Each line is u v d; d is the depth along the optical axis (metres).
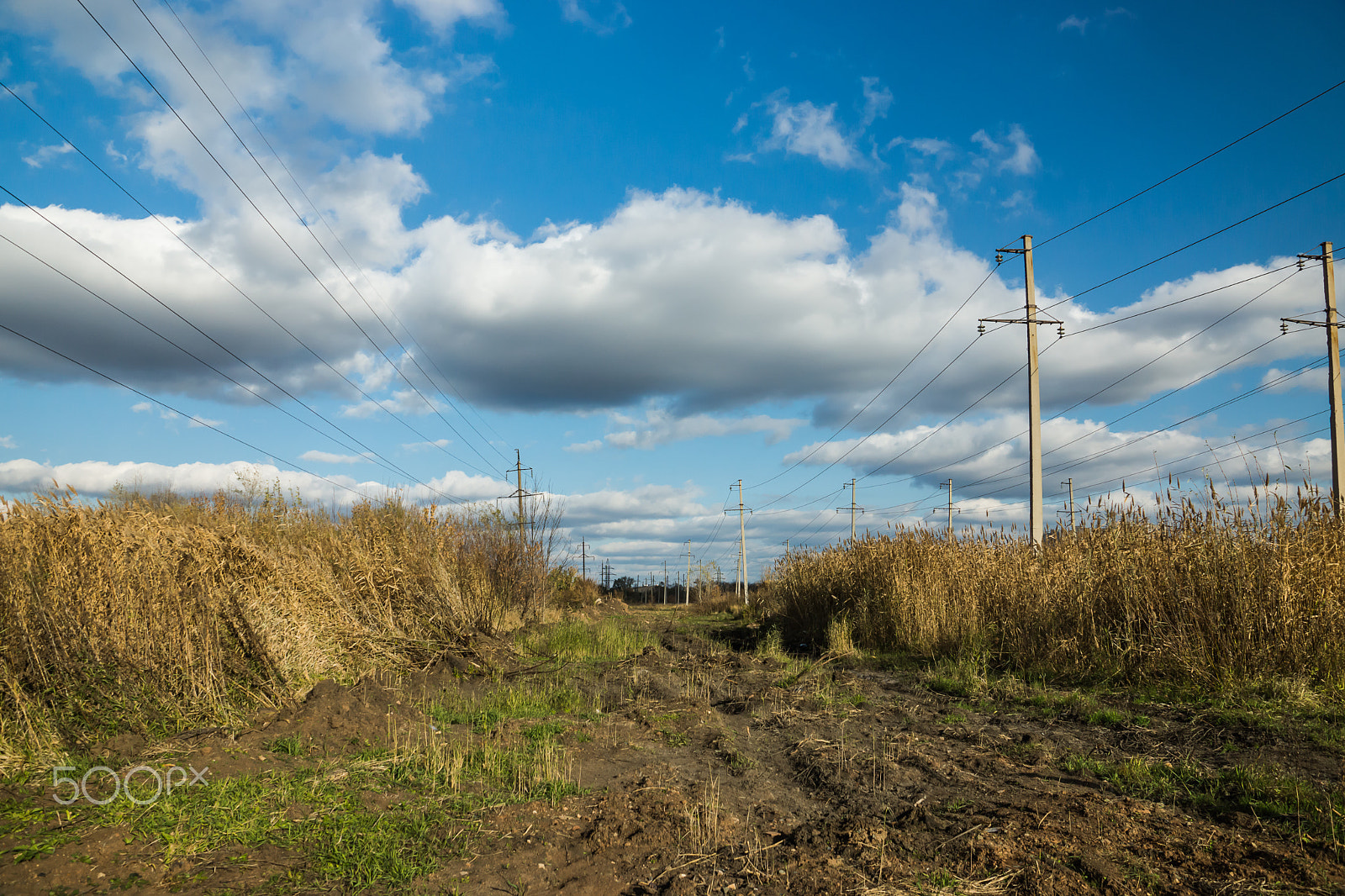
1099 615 10.51
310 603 10.70
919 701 9.91
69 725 6.31
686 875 4.60
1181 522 10.42
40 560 7.32
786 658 14.55
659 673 12.64
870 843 4.96
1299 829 4.89
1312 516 9.54
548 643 15.75
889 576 15.48
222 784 5.56
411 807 5.54
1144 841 4.82
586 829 5.34
